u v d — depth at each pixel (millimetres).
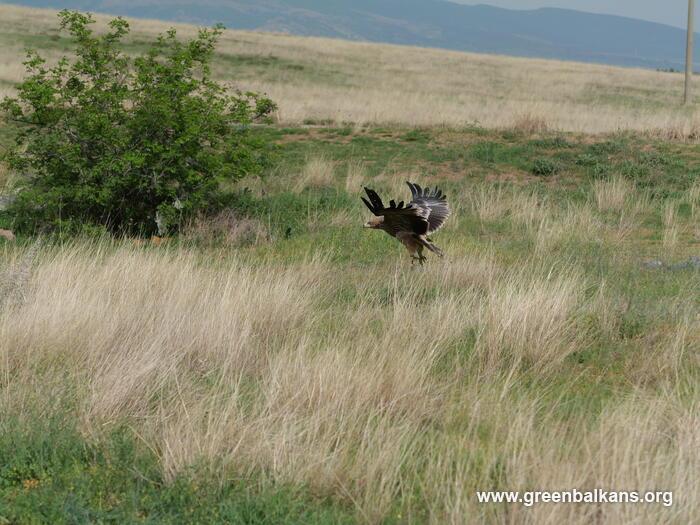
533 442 22453
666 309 35406
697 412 23750
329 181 68500
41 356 29156
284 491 21078
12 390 26609
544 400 27375
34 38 170000
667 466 20562
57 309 31578
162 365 27969
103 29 188250
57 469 22188
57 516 20141
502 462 21844
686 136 82250
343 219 56656
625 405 24812
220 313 32719
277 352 31078
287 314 34500
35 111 53656
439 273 41406
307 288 39750
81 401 25656
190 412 24750
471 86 161250
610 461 20953
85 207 54906
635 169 69438
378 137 86688
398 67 184500
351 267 46062
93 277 37344
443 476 21125
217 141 56844
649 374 29328
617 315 34688
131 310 33125
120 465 22453
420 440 23891
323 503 21266
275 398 25156
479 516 19453
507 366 30703
